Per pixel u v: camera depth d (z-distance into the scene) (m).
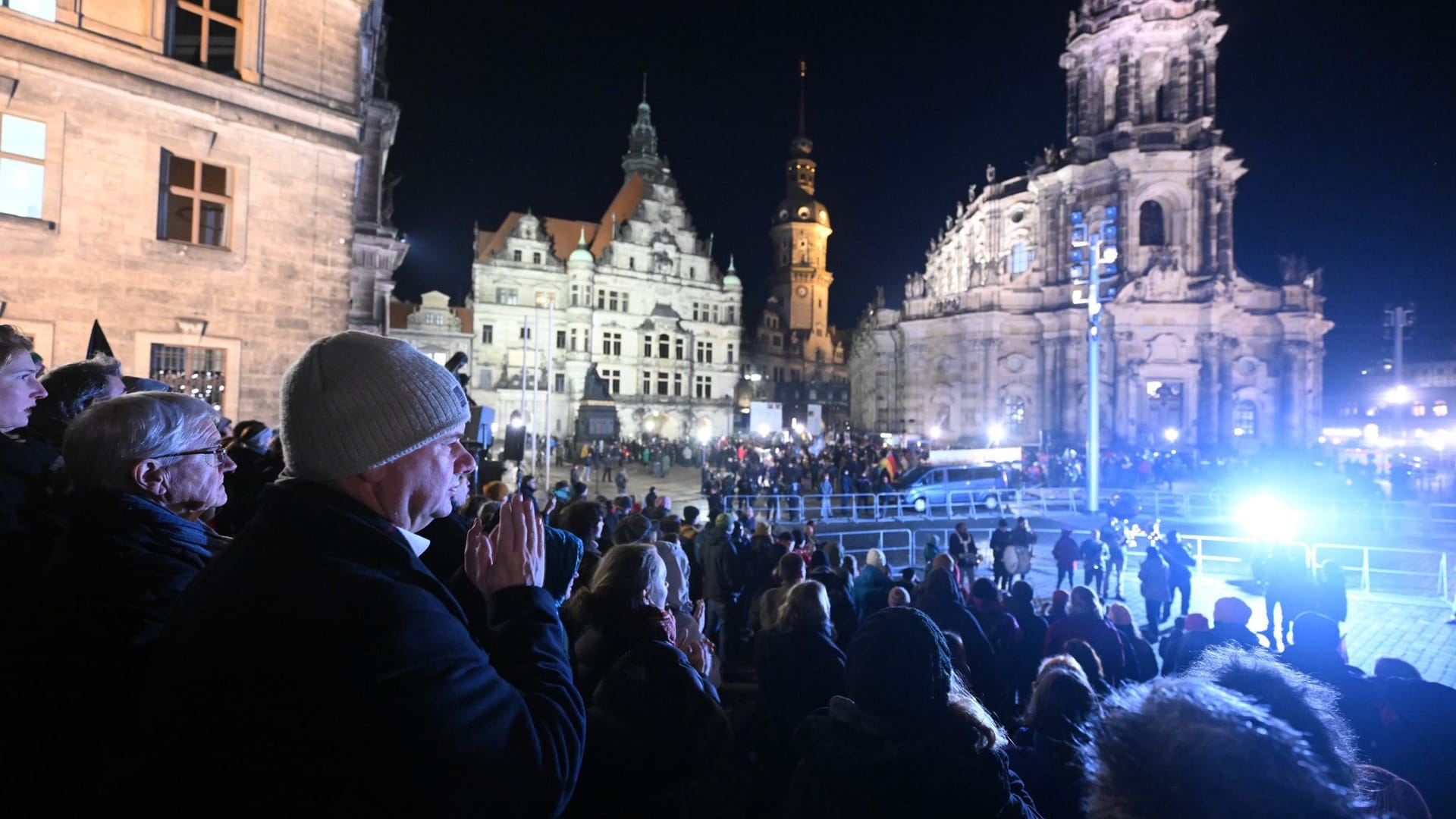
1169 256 55.56
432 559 3.93
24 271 14.65
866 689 3.18
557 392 72.31
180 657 1.76
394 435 2.07
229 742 1.64
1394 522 29.42
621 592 3.73
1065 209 60.38
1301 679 2.72
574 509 6.82
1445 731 4.99
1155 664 9.08
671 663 3.51
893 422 73.06
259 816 1.62
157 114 16.09
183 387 16.67
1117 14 57.72
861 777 3.09
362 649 1.68
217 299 17.02
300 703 1.64
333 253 18.91
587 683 3.67
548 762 1.94
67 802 2.23
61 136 14.98
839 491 36.69
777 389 103.69
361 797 1.63
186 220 16.78
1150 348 55.47
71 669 2.31
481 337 70.44
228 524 5.70
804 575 8.20
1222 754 1.76
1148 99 59.16
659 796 3.39
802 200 110.31
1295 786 1.75
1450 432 57.66
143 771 1.75
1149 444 54.56
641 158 84.00
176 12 16.52
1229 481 42.03
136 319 15.91
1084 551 18.69
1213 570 22.92
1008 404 61.56
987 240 70.38
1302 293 57.66
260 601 1.73
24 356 3.69
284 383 2.15
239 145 17.30
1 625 2.73
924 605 8.28
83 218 15.26
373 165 30.38
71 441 2.67
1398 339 47.72
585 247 74.12
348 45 19.27
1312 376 57.25
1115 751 1.99
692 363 80.12
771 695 5.56
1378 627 15.70
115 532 2.51
